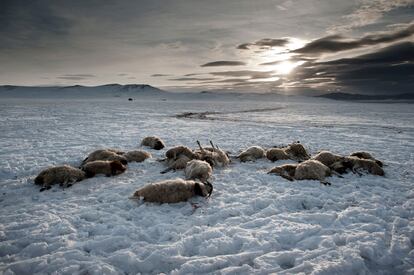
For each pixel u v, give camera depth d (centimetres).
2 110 4112
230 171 956
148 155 1143
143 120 3036
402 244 484
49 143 1499
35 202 675
